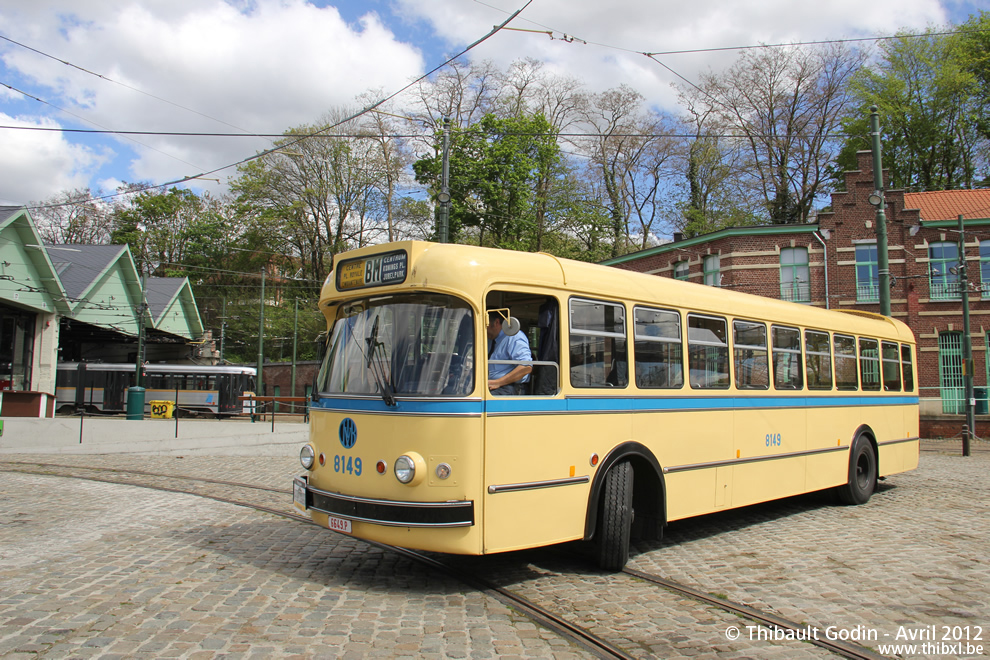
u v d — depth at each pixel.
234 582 5.97
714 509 7.86
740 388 8.42
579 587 6.08
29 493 10.84
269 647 4.48
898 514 9.97
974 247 28.22
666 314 7.46
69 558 6.75
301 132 50.62
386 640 4.67
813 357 10.00
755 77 45.00
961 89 40.09
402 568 6.56
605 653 4.55
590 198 49.03
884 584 6.30
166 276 59.34
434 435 5.53
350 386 6.08
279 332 53.47
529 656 4.46
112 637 4.59
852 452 10.66
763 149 46.72
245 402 39.06
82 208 61.00
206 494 10.75
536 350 6.52
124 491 11.05
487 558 7.02
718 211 48.38
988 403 27.45
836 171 45.25
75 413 39.62
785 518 9.66
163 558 6.79
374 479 5.69
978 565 7.00
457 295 5.72
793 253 29.20
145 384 39.72
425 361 5.70
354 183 51.84
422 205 48.78
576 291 6.45
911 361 13.14
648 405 7.04
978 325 27.95
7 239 26.20
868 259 28.66
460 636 4.78
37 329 28.44
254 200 53.19
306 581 6.07
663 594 5.93
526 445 5.88
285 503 10.01
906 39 41.53
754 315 8.82
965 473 15.00
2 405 23.84
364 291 6.20
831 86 43.59
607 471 6.53
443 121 19.92
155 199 61.78
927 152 42.94
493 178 41.97
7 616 4.99
